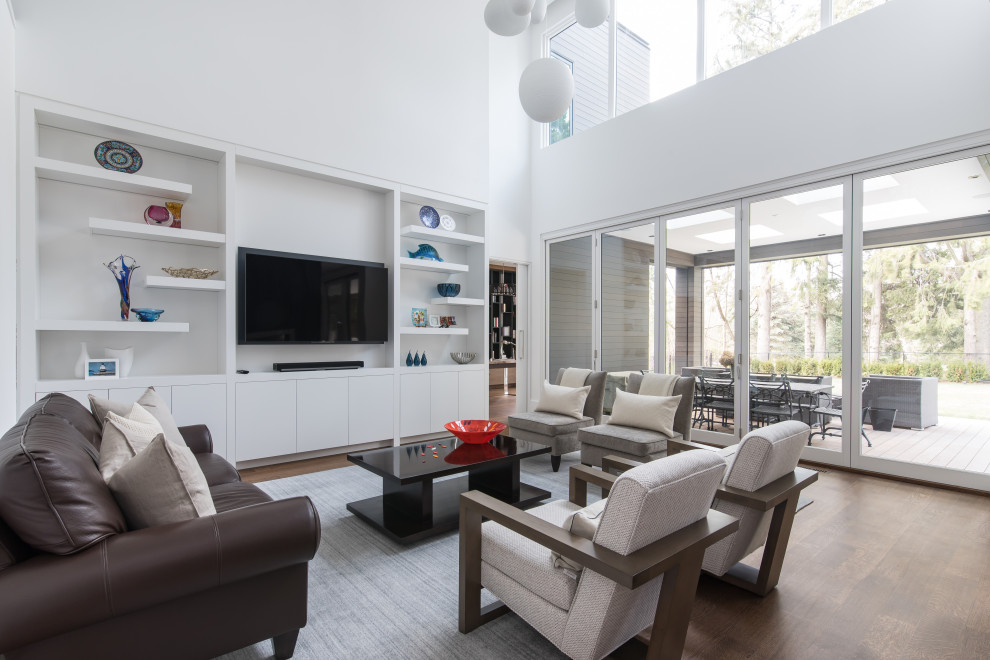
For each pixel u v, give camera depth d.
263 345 4.32
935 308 3.52
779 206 4.31
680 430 3.72
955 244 3.43
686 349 5.00
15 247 3.03
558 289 6.45
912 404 3.61
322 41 4.44
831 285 4.00
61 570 1.20
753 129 4.44
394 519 2.76
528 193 6.74
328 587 2.14
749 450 1.91
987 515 2.95
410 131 5.02
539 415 4.25
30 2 3.13
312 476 3.81
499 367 8.95
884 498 3.25
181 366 3.90
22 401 3.08
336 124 4.51
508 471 3.07
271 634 1.57
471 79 5.54
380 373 4.73
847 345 3.90
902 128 3.61
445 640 1.78
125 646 1.32
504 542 1.75
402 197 5.15
